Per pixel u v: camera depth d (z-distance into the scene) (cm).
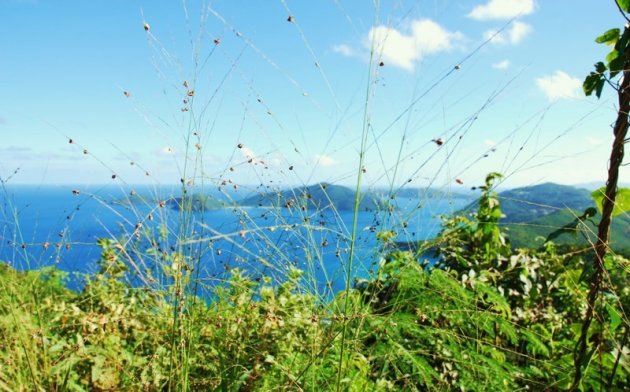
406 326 200
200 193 201
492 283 295
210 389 195
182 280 197
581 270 235
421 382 204
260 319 212
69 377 181
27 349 180
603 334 191
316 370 186
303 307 212
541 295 287
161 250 214
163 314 217
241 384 189
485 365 205
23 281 223
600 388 188
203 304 218
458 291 210
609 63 181
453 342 200
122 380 189
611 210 173
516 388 201
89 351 190
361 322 186
